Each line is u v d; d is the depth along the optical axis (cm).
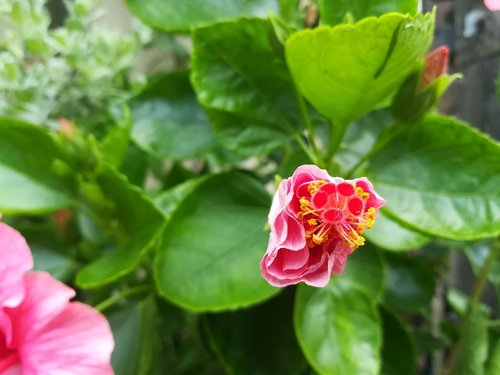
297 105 22
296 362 22
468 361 22
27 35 31
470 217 19
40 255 25
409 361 23
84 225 27
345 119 20
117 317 22
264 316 23
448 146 20
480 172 19
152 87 26
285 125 22
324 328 20
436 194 20
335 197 14
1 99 30
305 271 14
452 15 27
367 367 19
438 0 27
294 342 22
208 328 22
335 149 21
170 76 26
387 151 21
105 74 32
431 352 27
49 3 44
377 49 16
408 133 21
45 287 16
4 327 16
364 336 20
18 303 15
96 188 22
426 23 16
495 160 19
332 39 16
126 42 33
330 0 20
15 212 21
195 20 24
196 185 21
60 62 32
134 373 20
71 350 16
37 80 31
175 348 29
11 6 30
